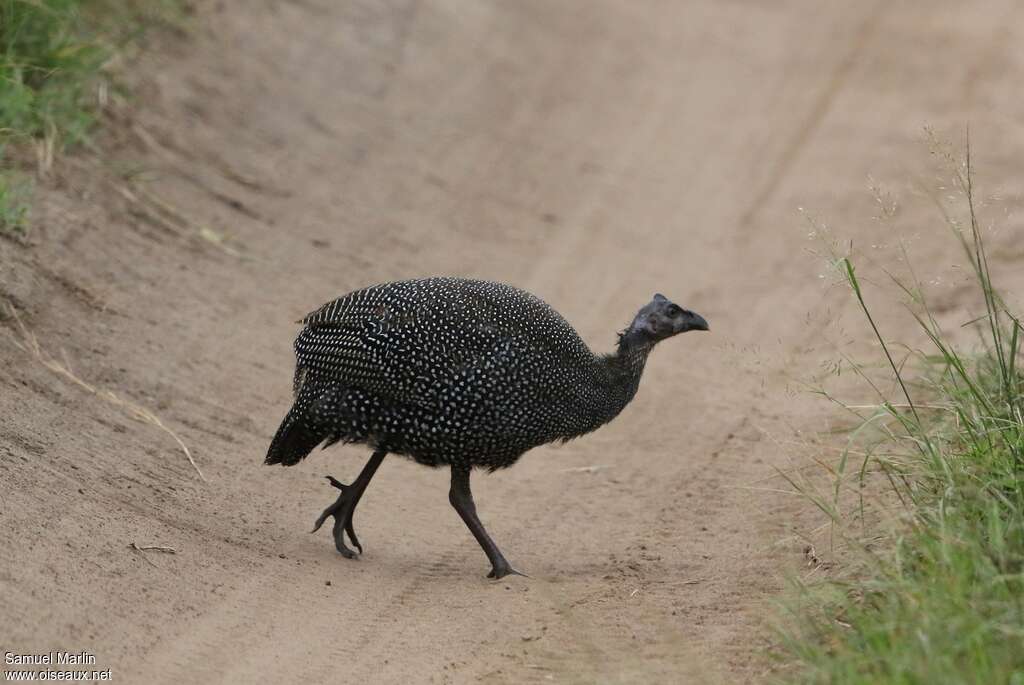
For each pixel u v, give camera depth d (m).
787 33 57.22
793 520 21.89
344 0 50.38
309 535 21.33
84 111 34.34
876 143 45.38
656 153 45.19
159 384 25.11
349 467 24.58
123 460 21.78
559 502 24.09
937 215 38.38
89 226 29.62
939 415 22.83
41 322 25.22
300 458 20.69
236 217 33.78
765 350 31.67
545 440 20.92
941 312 32.31
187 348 26.88
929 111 47.75
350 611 18.44
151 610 17.28
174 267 30.03
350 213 36.47
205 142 36.81
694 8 59.44
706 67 53.00
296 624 17.75
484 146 43.62
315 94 42.81
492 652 17.36
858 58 53.88
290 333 29.16
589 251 37.78
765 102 49.88
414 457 20.42
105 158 33.16
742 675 16.34
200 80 39.84
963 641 14.67
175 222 32.16
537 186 41.72
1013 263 34.56
